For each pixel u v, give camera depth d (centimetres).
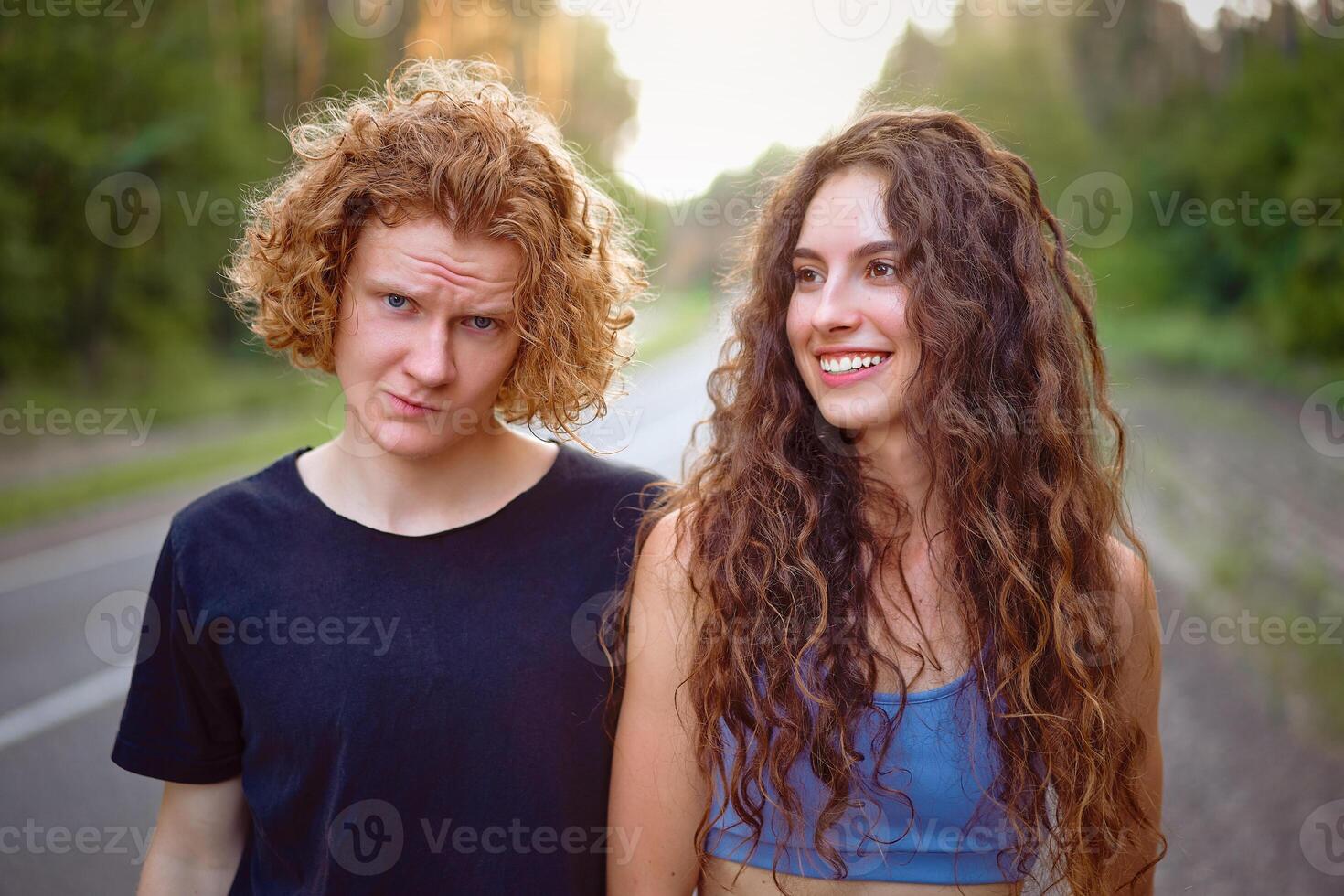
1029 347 138
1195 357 1480
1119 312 1847
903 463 139
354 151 119
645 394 1329
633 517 139
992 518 135
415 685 124
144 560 601
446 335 118
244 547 129
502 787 126
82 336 1278
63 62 1313
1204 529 577
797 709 129
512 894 126
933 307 129
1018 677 133
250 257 137
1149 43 2212
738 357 153
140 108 1370
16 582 554
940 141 136
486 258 116
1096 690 138
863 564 136
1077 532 140
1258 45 1789
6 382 1200
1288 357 1386
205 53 1466
